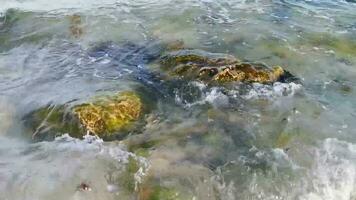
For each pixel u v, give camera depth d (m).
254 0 18.34
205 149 9.60
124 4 17.88
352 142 9.99
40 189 8.34
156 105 11.08
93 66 13.13
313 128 10.43
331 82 12.49
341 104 11.50
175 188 8.44
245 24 15.87
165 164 9.06
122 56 13.71
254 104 11.20
